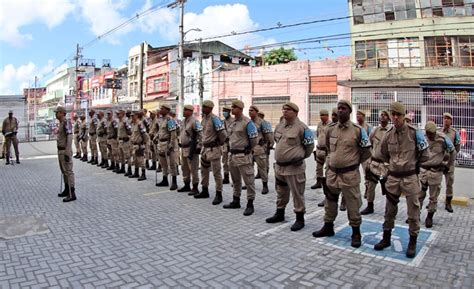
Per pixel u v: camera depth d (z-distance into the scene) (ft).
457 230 19.42
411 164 15.60
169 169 30.07
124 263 14.64
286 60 114.32
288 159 18.97
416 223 15.56
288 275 13.62
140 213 22.09
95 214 21.89
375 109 64.59
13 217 21.20
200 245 16.66
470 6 69.31
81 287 12.59
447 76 69.15
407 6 73.67
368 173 22.34
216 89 101.09
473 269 14.34
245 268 14.20
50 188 30.09
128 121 36.09
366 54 77.51
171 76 115.85
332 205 17.60
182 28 73.72
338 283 13.03
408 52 73.87
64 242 17.03
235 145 22.22
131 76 138.92
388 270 14.16
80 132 47.65
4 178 35.14
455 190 30.63
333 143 17.06
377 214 22.40
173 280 13.16
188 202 24.99
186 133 27.25
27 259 14.99
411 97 57.26
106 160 41.78
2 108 84.99
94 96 170.40
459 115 53.06
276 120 89.81
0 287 12.51
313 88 83.76
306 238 17.70
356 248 16.46
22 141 81.15
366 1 76.89
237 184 23.27
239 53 125.29
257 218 21.12
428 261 15.08
